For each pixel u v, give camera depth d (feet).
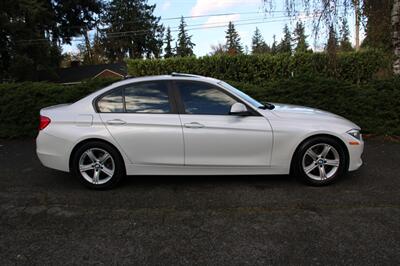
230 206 13.62
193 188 15.74
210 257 10.13
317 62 38.27
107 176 15.83
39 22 118.83
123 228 12.04
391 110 25.48
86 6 149.48
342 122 15.56
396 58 30.42
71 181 17.13
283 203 13.78
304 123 15.21
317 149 15.47
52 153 15.72
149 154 15.40
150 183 16.56
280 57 40.09
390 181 16.05
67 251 10.64
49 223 12.57
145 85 15.78
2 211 13.66
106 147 15.47
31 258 10.30
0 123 27.84
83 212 13.43
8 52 109.91
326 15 30.27
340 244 10.66
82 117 15.57
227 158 15.29
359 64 39.17
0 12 102.83
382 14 30.94
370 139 25.23
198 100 15.48
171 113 15.35
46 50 115.14
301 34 34.83
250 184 16.05
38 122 27.73
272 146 15.17
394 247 10.43
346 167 15.46
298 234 11.32
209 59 42.06
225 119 15.14
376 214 12.62
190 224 12.21
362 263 9.66
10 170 19.20
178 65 43.09
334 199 14.06
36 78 118.21
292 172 15.79
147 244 10.94
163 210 13.43
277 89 27.07
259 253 10.27
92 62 188.34
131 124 15.30
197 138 15.11
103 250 10.66
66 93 27.94
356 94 26.11
